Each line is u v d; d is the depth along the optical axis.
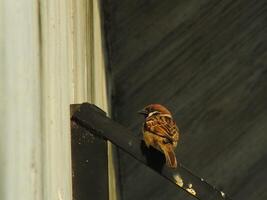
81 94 7.66
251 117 13.36
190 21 13.43
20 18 4.33
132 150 6.34
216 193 6.39
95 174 6.23
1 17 4.10
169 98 13.48
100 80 11.16
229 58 13.39
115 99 13.58
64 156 5.72
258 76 13.34
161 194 13.30
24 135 4.25
